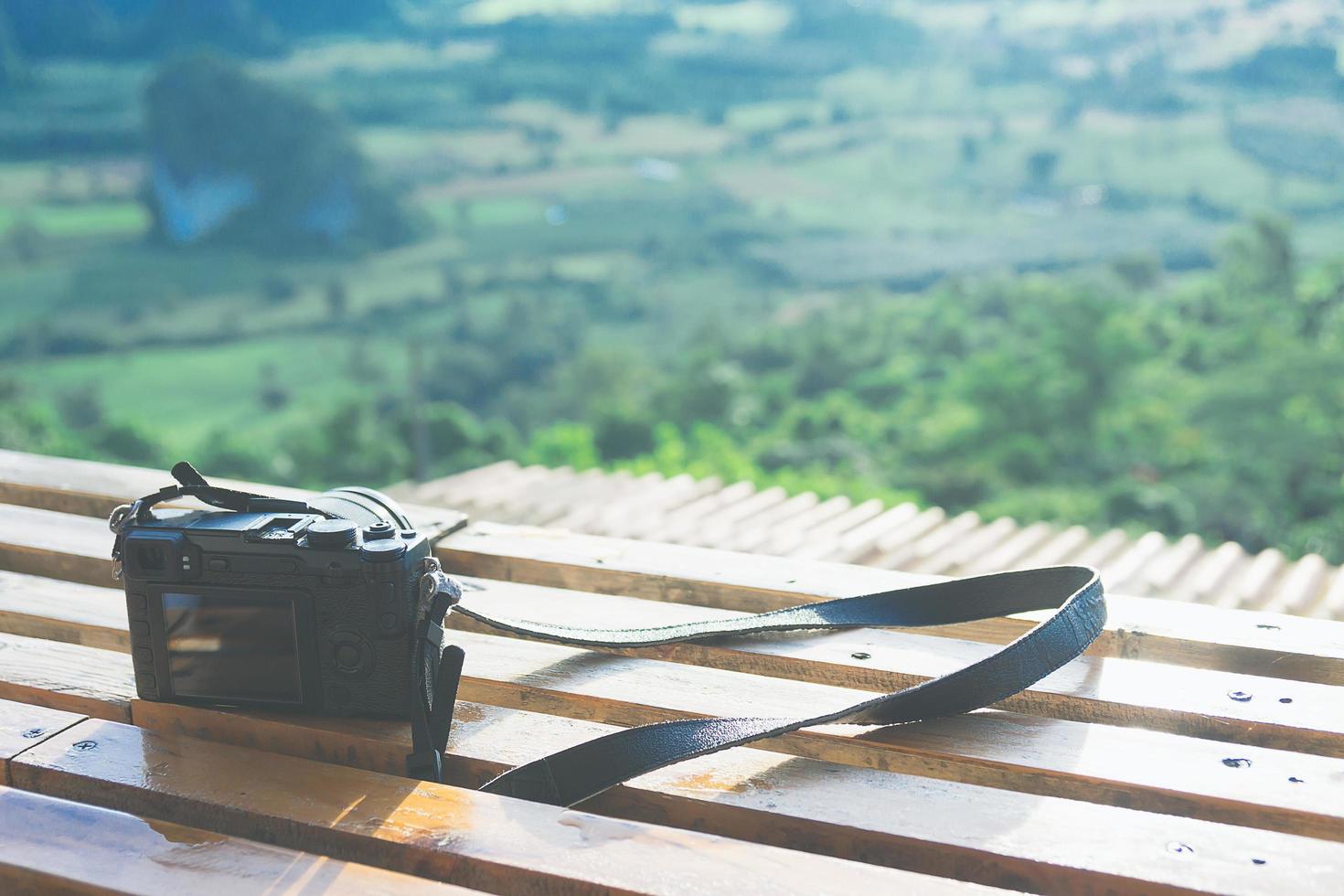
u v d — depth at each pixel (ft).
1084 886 3.95
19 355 424.05
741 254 613.93
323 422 183.11
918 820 4.27
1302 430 130.93
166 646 4.96
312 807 4.33
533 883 3.95
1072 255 581.12
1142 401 176.24
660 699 5.30
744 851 4.00
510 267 576.61
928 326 308.81
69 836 4.15
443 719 4.72
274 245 618.03
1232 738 4.98
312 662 4.84
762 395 230.89
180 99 618.03
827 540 13.64
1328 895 3.75
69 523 7.50
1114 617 6.05
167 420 351.87
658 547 7.16
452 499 16.30
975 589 6.02
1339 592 12.94
